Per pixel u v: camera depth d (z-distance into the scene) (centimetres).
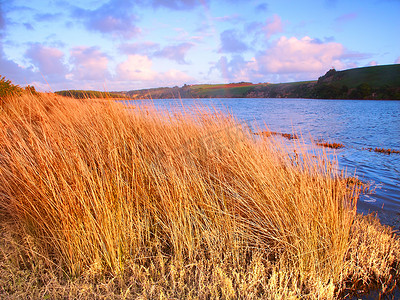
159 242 281
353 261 283
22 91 914
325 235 281
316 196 313
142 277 240
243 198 316
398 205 465
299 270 256
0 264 232
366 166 745
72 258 249
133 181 320
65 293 217
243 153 368
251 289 231
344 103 5859
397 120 2312
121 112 496
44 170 271
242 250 278
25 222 277
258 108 3816
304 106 4688
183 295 221
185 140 425
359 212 431
